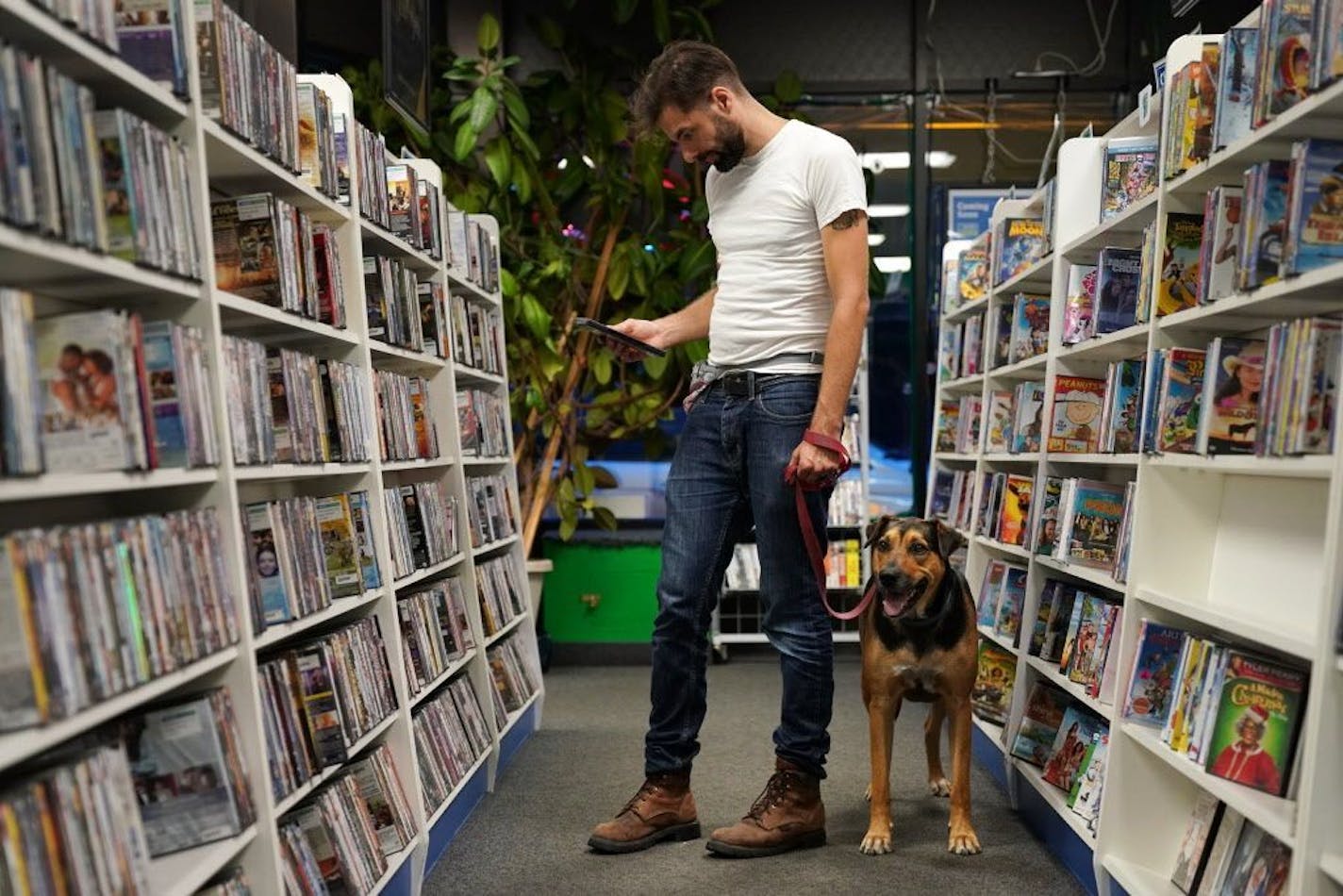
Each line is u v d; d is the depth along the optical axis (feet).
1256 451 5.20
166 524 4.41
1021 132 17.19
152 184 4.35
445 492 9.55
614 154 15.71
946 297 14.02
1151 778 6.70
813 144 7.68
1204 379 5.93
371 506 7.19
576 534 16.51
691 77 7.50
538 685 11.93
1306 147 4.81
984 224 17.25
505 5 16.62
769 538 7.83
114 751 4.06
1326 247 4.83
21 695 3.42
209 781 4.69
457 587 9.34
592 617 16.07
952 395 13.89
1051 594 9.00
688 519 8.12
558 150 16.29
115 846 3.90
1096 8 16.81
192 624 4.52
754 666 15.76
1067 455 8.73
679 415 17.29
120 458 4.02
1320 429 4.73
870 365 17.62
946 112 17.21
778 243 7.82
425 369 9.44
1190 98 6.25
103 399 4.02
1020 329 10.26
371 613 7.21
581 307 15.96
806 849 8.04
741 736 11.57
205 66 5.08
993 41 17.01
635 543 15.94
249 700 4.99
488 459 10.86
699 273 15.08
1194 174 6.07
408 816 7.12
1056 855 7.89
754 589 15.72
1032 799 8.64
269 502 5.67
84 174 3.89
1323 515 5.54
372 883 6.26
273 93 5.80
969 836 7.98
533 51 16.79
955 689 8.00
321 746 5.90
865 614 8.35
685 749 8.18
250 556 5.28
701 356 15.24
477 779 9.23
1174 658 6.60
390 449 7.72
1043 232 9.71
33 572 3.50
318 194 6.50
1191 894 6.09
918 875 7.48
